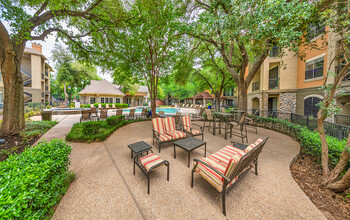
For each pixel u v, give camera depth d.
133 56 8.51
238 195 2.22
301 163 3.48
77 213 1.84
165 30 6.59
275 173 2.88
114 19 6.59
